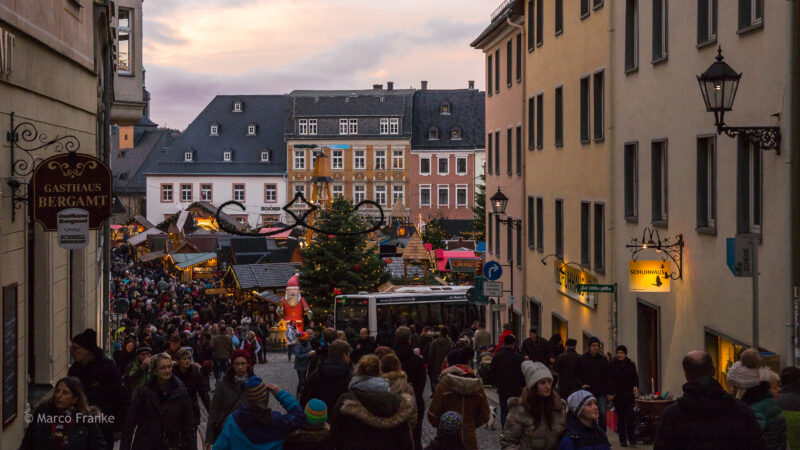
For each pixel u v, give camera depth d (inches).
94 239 910.4
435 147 4753.9
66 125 669.3
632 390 609.6
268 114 5029.5
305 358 975.0
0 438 474.3
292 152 4827.8
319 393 414.6
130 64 1208.8
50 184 522.0
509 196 1619.1
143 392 375.9
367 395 329.7
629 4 950.4
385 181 4768.7
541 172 1359.5
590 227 1102.4
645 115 893.2
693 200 764.6
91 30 781.3
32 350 606.2
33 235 595.2
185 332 923.4
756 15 637.9
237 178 4881.9
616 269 989.2
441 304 1691.7
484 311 1764.3
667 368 825.5
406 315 1664.6
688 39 775.7
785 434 306.0
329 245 2289.6
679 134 798.5
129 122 1250.6
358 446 328.5
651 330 909.8
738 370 311.9
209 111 5032.0
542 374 334.0
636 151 927.7
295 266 2362.2
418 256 2417.6
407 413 332.5
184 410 380.2
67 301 690.8
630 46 954.7
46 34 591.5
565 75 1209.4
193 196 4906.5
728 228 682.8
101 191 527.2
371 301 1642.5
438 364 743.7
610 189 1002.7
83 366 394.9
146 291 2417.6
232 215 4889.3
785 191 577.3
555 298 1272.1
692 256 764.0
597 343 590.6
